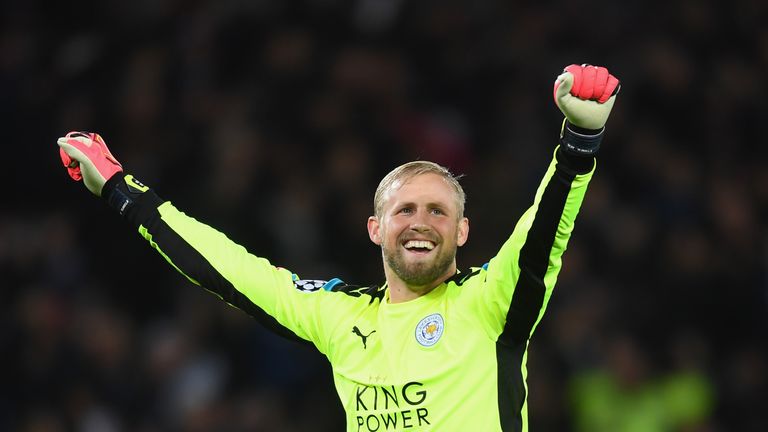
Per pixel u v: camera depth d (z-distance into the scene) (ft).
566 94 54.95
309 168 146.20
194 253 63.21
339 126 150.41
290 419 131.13
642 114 161.38
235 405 130.82
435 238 58.39
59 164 148.77
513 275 56.39
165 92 151.64
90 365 133.18
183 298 139.03
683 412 133.28
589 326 133.90
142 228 64.59
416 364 57.52
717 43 168.96
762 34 171.12
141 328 139.95
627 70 163.84
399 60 159.22
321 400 132.67
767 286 147.74
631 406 130.21
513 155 154.51
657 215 152.15
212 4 157.28
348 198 143.43
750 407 137.59
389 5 161.79
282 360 133.49
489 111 159.53
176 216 64.44
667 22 167.94
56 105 151.84
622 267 144.56
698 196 155.22
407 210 58.75
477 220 146.41
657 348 138.41
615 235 146.41
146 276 142.10
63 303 137.69
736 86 166.20
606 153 156.15
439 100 159.22
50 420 130.21
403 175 59.36
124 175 65.82
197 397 130.82
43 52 157.28
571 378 131.03
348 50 157.28
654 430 130.31
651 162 156.25
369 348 59.11
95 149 65.31
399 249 58.70
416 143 152.35
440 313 58.18
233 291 62.64
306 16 158.51
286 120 150.20
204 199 139.13
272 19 157.07
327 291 62.03
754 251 150.41
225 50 154.71
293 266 136.67
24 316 134.51
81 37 158.40
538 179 152.87
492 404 56.54
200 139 147.23
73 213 145.07
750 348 143.23
